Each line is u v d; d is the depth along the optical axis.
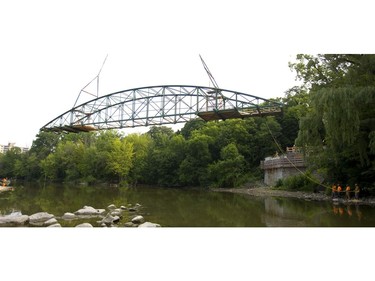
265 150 57.41
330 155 27.83
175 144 66.38
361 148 24.50
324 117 23.48
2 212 23.05
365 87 21.53
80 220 18.91
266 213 21.19
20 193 43.31
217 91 37.97
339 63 25.95
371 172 25.31
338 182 29.48
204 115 34.84
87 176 80.19
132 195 41.00
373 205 22.98
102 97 45.62
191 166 60.53
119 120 40.34
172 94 41.56
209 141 60.97
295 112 50.56
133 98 43.25
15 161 101.69
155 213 22.12
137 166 72.25
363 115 24.50
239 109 33.16
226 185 55.69
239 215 20.55
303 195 33.81
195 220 18.72
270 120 56.75
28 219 18.42
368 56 23.17
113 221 18.14
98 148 82.00
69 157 84.94
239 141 59.53
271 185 47.94
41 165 89.25
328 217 17.98
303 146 26.86
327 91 22.28
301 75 29.38
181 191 50.72
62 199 34.28
